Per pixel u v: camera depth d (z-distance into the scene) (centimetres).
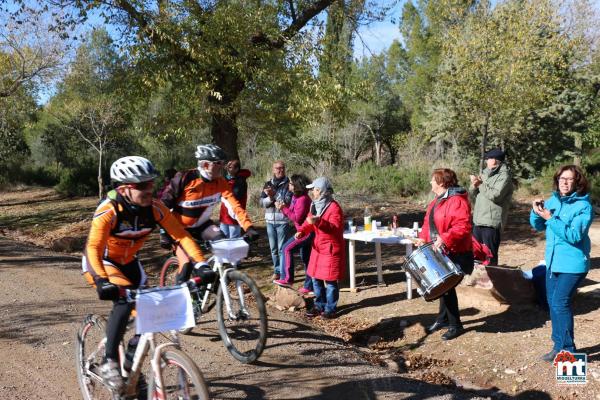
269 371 469
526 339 539
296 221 729
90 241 328
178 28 982
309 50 1030
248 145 2025
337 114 1155
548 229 480
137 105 1177
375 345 593
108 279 315
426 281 521
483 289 635
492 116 1577
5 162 3078
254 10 1055
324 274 654
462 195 539
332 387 438
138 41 998
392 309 683
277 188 819
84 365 403
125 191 336
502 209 701
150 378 321
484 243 704
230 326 530
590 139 2256
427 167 2017
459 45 1533
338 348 546
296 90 1030
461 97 1633
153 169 336
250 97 1103
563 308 472
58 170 3128
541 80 1548
